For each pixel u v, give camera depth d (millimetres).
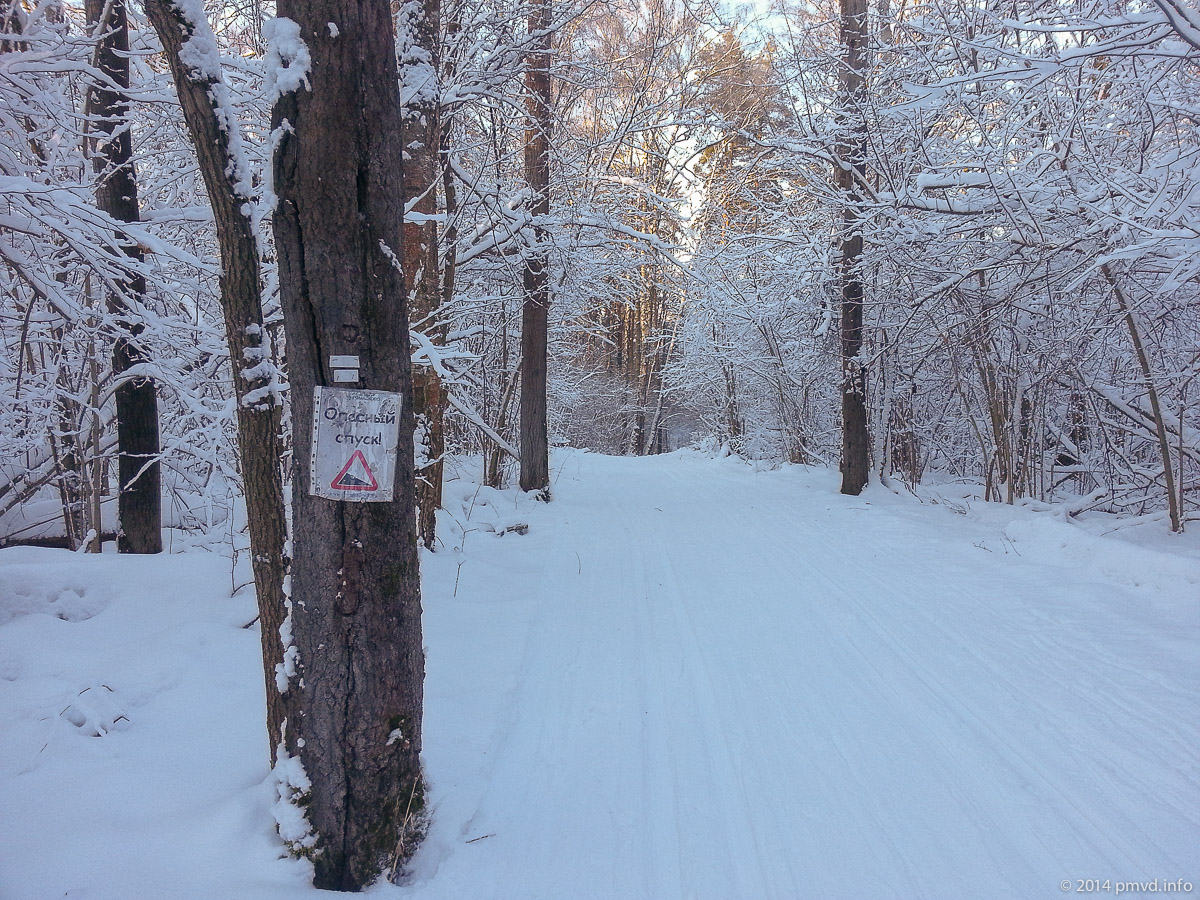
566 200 11453
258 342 2900
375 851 2746
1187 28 4520
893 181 9383
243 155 2766
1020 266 8297
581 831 3193
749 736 4031
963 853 2998
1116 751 3672
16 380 6375
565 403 22234
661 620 6000
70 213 4566
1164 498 8609
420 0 6945
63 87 6344
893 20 8031
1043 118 7523
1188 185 5840
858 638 5398
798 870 2922
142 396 6480
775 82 11484
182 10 2547
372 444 2674
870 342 12141
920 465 13250
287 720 2801
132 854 2721
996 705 4230
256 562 2938
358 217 2631
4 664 4070
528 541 8844
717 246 15625
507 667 4926
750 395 19500
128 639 4582
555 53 10023
